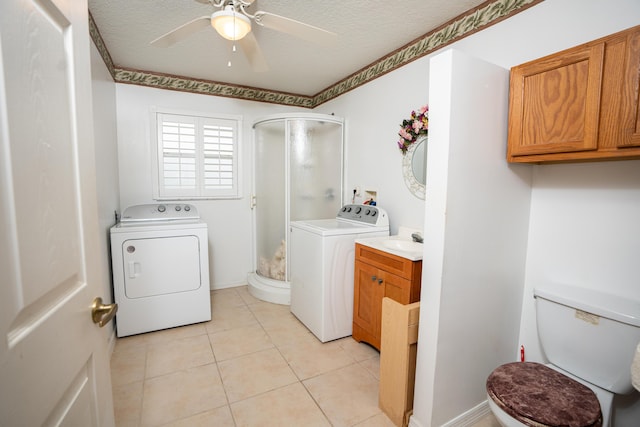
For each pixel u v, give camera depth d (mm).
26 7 519
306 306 2502
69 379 641
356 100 2943
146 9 1845
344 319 2369
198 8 1832
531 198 1634
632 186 1277
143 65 2773
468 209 1374
